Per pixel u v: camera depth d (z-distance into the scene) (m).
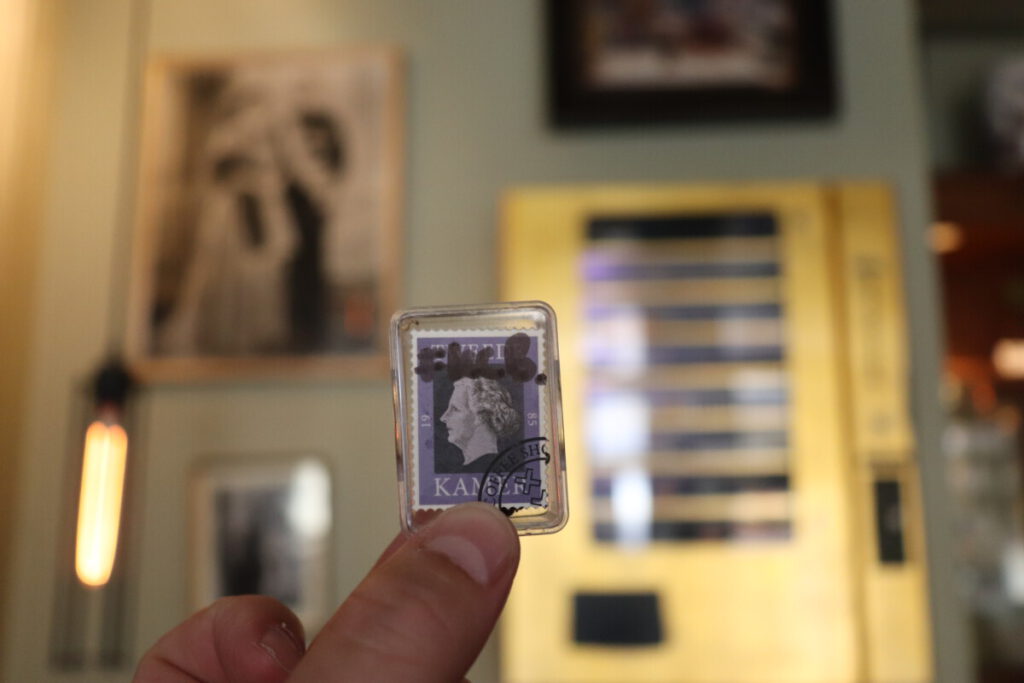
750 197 0.61
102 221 0.67
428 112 0.67
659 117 0.64
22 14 0.63
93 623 0.61
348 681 0.25
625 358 0.60
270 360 0.63
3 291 0.61
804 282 0.60
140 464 0.63
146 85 0.67
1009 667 0.82
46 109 0.67
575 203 0.61
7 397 0.61
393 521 0.62
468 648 0.26
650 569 0.57
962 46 0.85
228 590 0.61
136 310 0.64
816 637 0.56
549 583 0.57
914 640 0.55
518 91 0.66
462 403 0.30
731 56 0.64
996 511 0.85
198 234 0.65
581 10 0.65
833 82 0.63
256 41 0.68
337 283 0.64
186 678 0.30
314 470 0.62
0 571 0.60
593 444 0.59
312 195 0.65
